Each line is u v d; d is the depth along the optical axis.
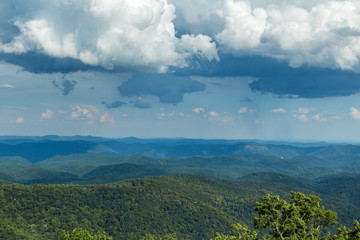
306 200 67.00
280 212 66.88
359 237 58.56
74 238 85.06
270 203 65.56
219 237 72.62
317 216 65.69
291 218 65.06
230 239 69.44
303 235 63.91
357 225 60.97
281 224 65.62
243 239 68.94
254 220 67.81
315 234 64.94
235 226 69.81
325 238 64.75
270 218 65.81
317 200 66.25
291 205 65.19
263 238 67.56
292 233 64.69
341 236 62.41
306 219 66.88
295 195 68.44
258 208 66.62
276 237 66.62
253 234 68.00
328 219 64.50
